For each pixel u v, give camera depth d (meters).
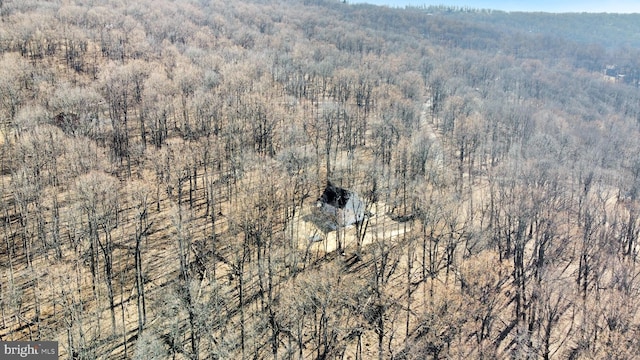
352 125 132.88
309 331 66.12
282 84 162.75
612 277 74.88
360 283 71.94
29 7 195.38
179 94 126.19
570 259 84.31
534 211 81.19
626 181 112.69
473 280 68.38
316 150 108.44
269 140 109.62
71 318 60.12
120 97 124.31
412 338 62.75
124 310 67.75
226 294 70.62
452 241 81.81
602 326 63.94
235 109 116.62
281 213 91.31
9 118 103.31
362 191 98.25
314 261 80.12
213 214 82.62
